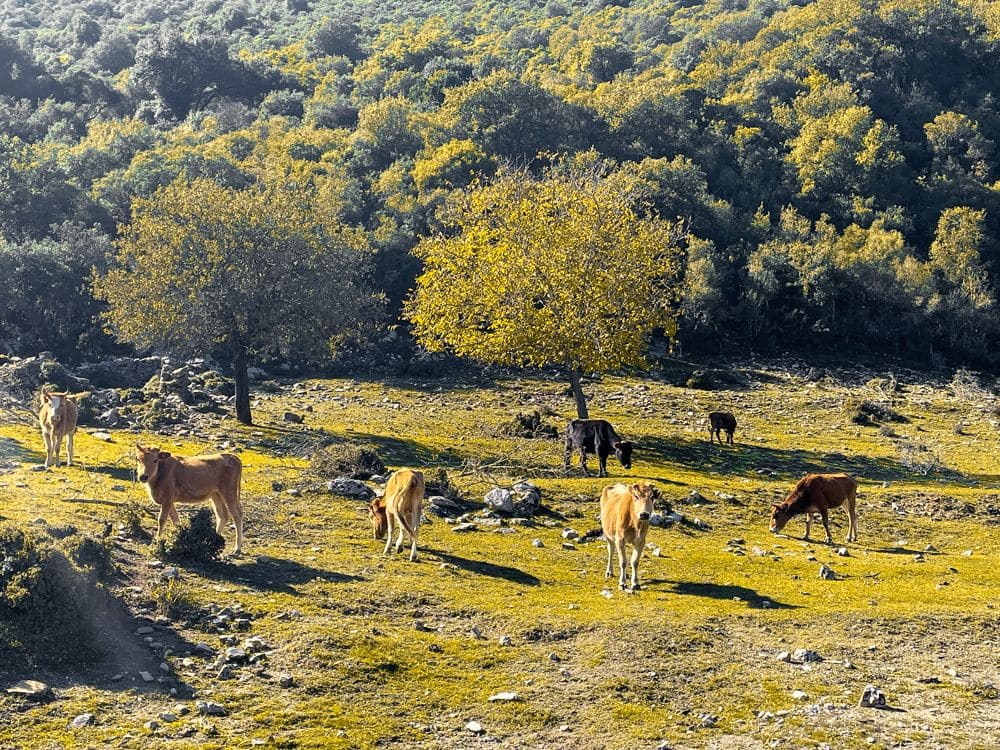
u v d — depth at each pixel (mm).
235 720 13211
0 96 121062
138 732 12594
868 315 82625
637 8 182750
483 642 16656
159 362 58250
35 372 42406
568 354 42688
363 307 49344
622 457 34031
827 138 107625
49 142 103438
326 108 120875
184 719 13070
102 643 14703
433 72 132375
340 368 65688
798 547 25578
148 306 42719
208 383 50250
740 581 21344
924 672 16547
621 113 111250
